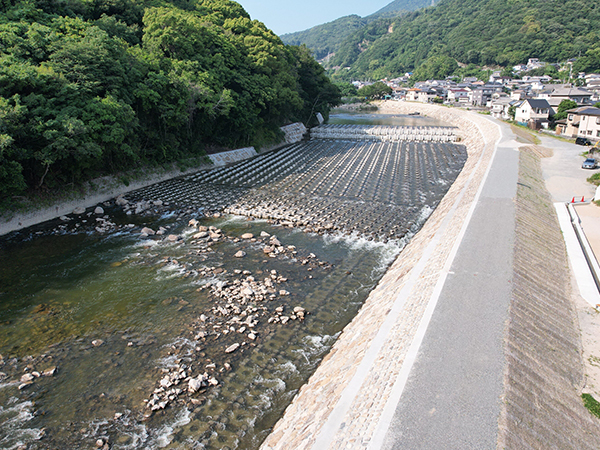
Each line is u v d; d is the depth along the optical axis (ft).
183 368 57.98
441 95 563.89
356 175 171.83
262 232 106.93
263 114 235.61
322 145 247.50
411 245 96.53
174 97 155.02
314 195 142.92
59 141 104.99
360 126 299.58
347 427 38.47
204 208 128.36
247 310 72.18
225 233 108.58
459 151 222.89
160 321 69.36
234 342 63.82
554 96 323.78
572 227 99.86
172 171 166.61
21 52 119.85
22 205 111.75
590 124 213.46
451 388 42.22
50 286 81.10
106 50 132.77
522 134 229.04
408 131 272.31
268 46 234.58
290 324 68.59
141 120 153.48
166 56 183.11
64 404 52.08
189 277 84.58
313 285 81.87
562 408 42.88
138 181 150.30
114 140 122.93
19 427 48.60
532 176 141.18
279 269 88.38
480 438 36.17
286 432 44.37
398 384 42.75
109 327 67.97
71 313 72.08
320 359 60.29
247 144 216.74
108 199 137.28
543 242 85.71
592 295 68.59
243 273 85.87
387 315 58.49
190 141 181.16
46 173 112.68
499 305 57.93
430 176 170.50
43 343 64.03
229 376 56.54
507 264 70.54
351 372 47.55
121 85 137.49
